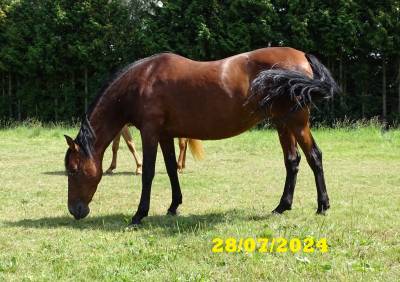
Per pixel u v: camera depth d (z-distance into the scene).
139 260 4.76
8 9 24.38
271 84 6.07
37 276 4.39
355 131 17.58
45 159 13.16
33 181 9.86
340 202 7.36
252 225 5.98
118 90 6.46
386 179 9.66
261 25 21.30
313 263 4.52
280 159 12.82
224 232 5.65
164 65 6.38
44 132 18.84
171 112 6.30
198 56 22.19
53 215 6.96
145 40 22.56
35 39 24.03
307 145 6.35
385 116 20.70
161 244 5.29
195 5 21.91
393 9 20.36
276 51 6.38
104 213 7.07
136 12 24.81
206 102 6.20
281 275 4.23
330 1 21.03
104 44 23.83
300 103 6.06
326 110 21.27
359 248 4.95
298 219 6.30
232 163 12.17
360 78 21.44
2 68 24.09
